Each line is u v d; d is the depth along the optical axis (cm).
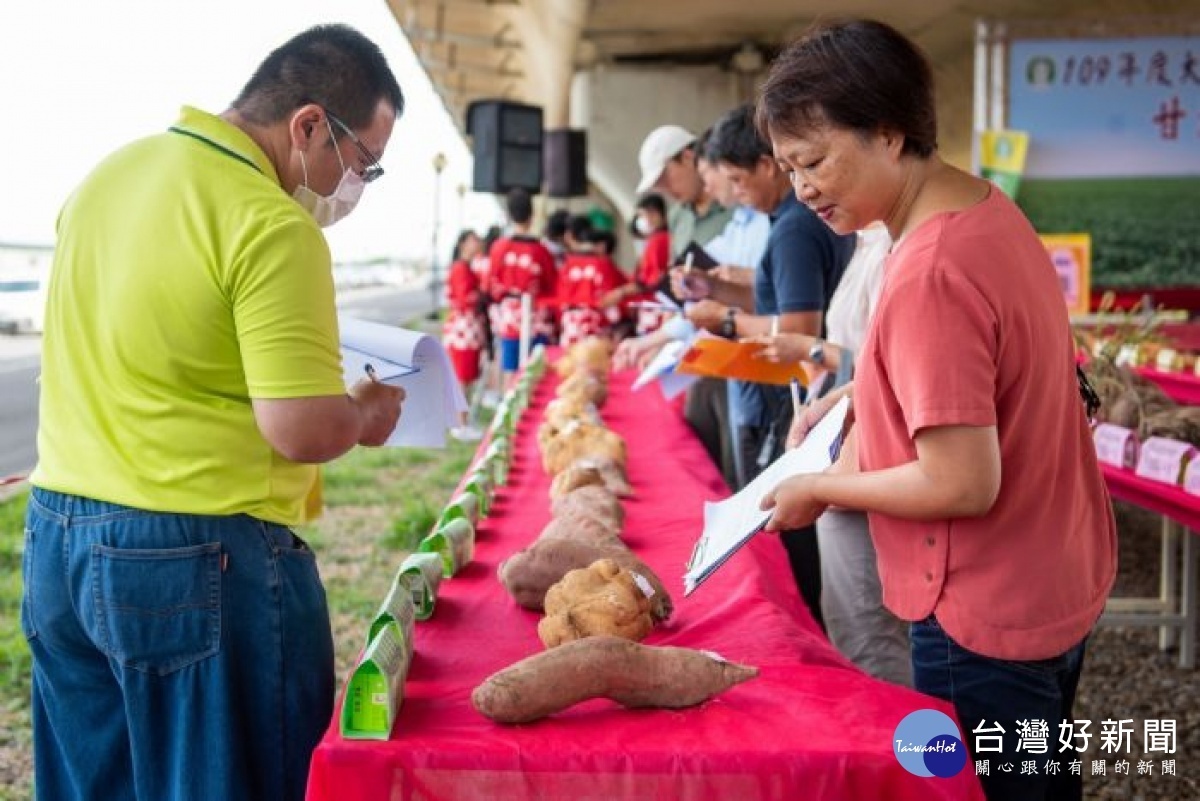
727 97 1341
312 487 185
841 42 150
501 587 214
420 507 673
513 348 970
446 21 1218
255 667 170
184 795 168
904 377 146
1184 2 955
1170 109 742
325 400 160
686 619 197
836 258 297
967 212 150
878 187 153
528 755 143
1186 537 403
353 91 173
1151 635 439
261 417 159
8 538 596
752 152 298
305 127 172
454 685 167
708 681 153
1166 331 689
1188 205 750
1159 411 362
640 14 1138
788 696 159
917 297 145
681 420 425
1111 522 169
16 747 353
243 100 176
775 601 208
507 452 328
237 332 161
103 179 171
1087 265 663
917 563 159
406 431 204
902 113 148
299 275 159
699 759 141
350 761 143
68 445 168
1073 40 739
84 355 167
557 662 151
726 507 191
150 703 168
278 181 176
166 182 164
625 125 1349
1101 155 750
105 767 181
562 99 1342
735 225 417
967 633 154
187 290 160
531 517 271
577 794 142
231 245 159
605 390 441
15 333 672
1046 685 158
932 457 144
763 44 1273
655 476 320
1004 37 742
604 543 209
